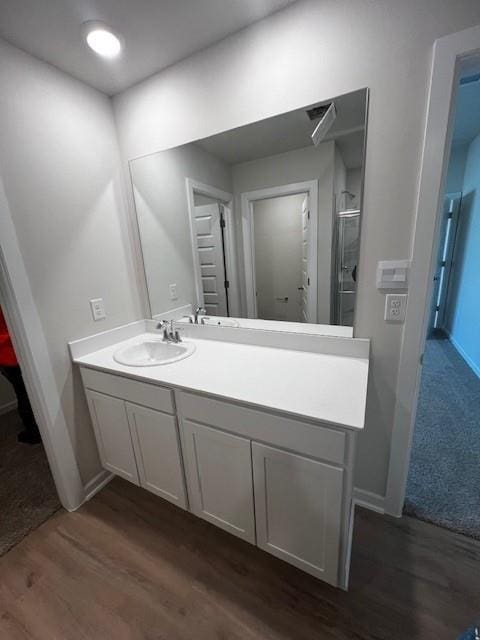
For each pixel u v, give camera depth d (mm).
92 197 1598
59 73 1400
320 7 1083
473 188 3246
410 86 1021
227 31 1241
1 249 1231
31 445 2143
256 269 1545
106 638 1042
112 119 1677
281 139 1309
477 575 1172
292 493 1051
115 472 1650
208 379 1219
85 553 1348
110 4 1066
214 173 1502
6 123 1218
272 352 1495
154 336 1899
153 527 1465
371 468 1445
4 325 1938
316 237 1347
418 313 1182
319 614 1073
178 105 1472
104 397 1498
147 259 1855
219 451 1182
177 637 1034
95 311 1657
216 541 1375
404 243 1156
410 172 1088
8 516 1558
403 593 1121
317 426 932
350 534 1243
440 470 1700
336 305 1364
